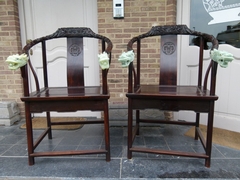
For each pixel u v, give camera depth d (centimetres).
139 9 184
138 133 167
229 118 174
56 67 214
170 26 146
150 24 186
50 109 114
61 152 118
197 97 107
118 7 184
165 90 129
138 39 149
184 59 191
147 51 190
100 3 185
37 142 127
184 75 193
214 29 175
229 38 168
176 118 203
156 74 193
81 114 221
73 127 187
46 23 206
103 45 144
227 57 97
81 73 151
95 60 210
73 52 150
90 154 125
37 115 221
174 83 150
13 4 193
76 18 204
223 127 178
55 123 161
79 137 164
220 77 175
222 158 125
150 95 113
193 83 189
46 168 116
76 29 147
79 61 150
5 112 192
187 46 188
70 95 115
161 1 182
